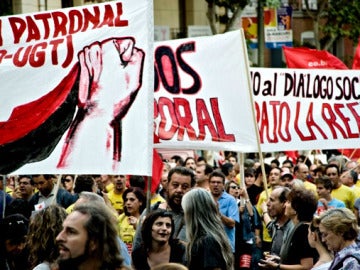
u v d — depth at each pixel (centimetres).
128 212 1623
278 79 2038
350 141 2088
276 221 1547
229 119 1725
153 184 1541
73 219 890
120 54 1341
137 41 1338
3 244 1194
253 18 5031
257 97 2023
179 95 1727
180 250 1313
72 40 1355
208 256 1278
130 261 1377
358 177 2452
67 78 1352
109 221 898
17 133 1355
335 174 2188
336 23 5478
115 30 1345
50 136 1349
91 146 1336
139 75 1334
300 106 2055
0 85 1366
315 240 1305
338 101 2083
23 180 1880
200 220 1294
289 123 2045
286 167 2589
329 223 1241
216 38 1727
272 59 6238
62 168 1341
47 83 1357
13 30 1368
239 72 1728
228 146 1719
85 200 994
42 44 1361
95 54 1348
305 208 1419
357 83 2097
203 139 1719
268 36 4903
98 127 1337
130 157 1326
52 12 1356
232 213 1772
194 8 5394
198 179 1938
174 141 1719
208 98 1727
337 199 2128
